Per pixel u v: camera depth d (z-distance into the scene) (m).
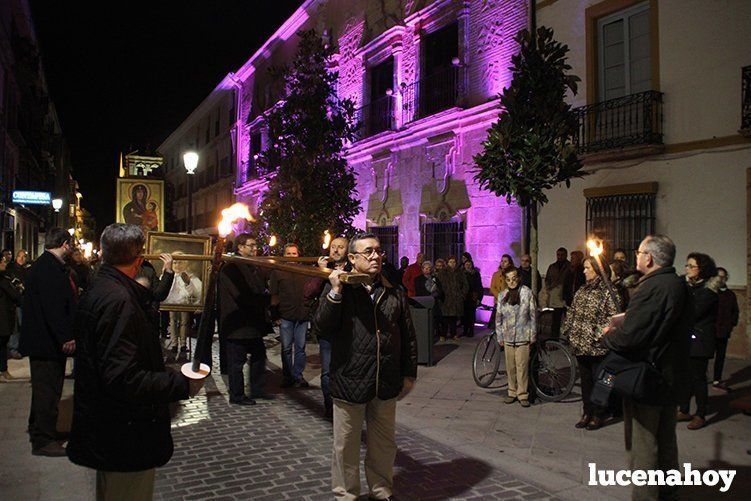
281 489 4.30
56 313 5.05
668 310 3.57
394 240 18.42
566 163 7.04
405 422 6.17
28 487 4.34
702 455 5.04
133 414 2.65
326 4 22.61
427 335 9.38
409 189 17.56
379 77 19.62
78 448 2.65
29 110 24.33
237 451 5.18
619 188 11.04
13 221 19.47
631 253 10.91
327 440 5.50
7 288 8.28
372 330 3.79
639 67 11.21
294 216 13.74
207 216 40.88
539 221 12.68
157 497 4.16
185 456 5.04
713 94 9.83
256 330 6.98
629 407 3.91
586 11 12.04
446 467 4.79
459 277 12.31
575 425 6.03
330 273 3.73
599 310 5.82
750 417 6.18
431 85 16.89
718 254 9.72
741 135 9.34
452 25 16.14
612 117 11.30
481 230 14.73
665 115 10.53
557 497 4.18
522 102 7.27
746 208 9.36
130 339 2.62
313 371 9.07
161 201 14.36
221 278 6.95
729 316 7.48
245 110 32.62
